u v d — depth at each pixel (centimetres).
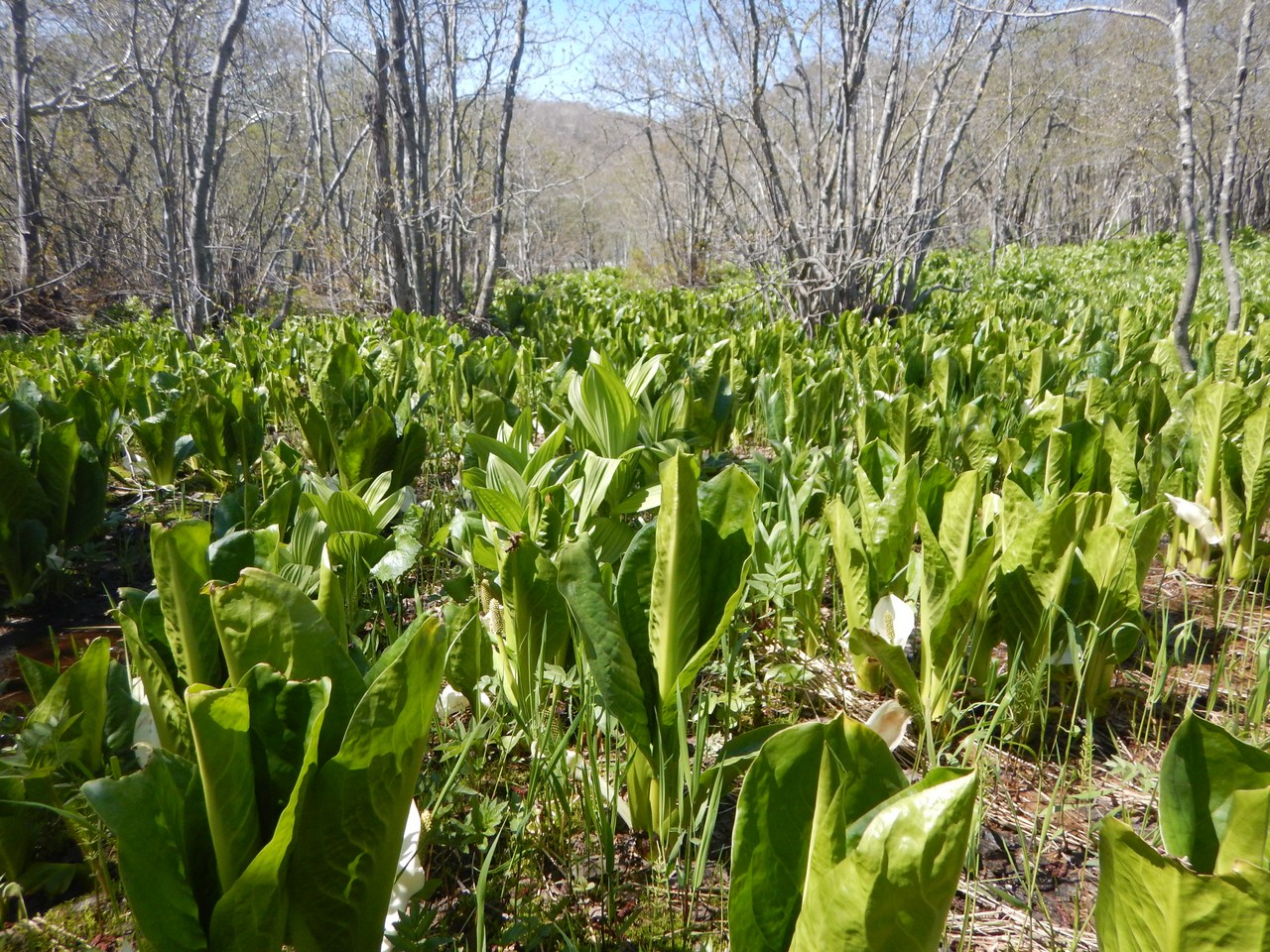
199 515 400
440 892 166
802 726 106
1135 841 88
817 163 915
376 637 263
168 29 1255
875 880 86
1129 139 1311
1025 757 211
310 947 126
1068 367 500
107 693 176
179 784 122
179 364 621
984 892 167
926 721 190
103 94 1532
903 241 875
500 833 171
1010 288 1359
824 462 313
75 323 1262
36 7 1438
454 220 1103
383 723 114
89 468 328
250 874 110
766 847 108
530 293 1451
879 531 223
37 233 1284
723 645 214
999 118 1412
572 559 157
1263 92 1731
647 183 3384
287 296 1162
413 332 797
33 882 164
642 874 171
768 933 111
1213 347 479
